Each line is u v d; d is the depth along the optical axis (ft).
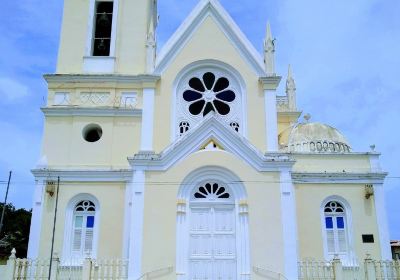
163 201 70.08
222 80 82.17
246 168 71.82
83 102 85.71
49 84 86.63
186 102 80.53
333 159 82.74
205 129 72.74
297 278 67.21
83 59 89.30
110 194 79.30
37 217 77.82
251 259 68.23
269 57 81.15
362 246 78.07
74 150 82.38
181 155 71.92
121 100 86.02
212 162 71.46
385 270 69.15
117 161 82.17
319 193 80.64
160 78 79.66
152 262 67.46
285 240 69.05
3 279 63.98
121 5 92.94
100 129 84.43
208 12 83.66
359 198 80.53
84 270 63.82
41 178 79.82
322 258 77.36
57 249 75.97
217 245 69.97
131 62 89.56
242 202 70.44
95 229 77.61
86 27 91.50
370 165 82.43
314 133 86.89
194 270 68.69
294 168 81.87
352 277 75.56
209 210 71.51
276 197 70.90
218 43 82.28
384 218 79.56
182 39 82.07
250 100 79.20
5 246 150.30
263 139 76.95
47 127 83.76
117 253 76.23
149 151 73.82
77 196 79.36
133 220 69.10
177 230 69.00
